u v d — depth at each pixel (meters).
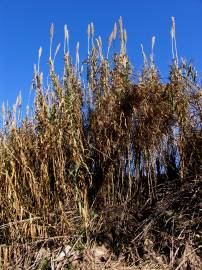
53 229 4.82
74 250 4.59
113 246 4.68
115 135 5.09
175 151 5.24
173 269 4.25
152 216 4.80
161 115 4.99
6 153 4.94
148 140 4.99
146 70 5.28
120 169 5.08
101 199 5.06
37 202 4.85
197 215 4.74
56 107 4.97
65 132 4.95
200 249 4.37
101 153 5.10
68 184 4.91
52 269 4.41
